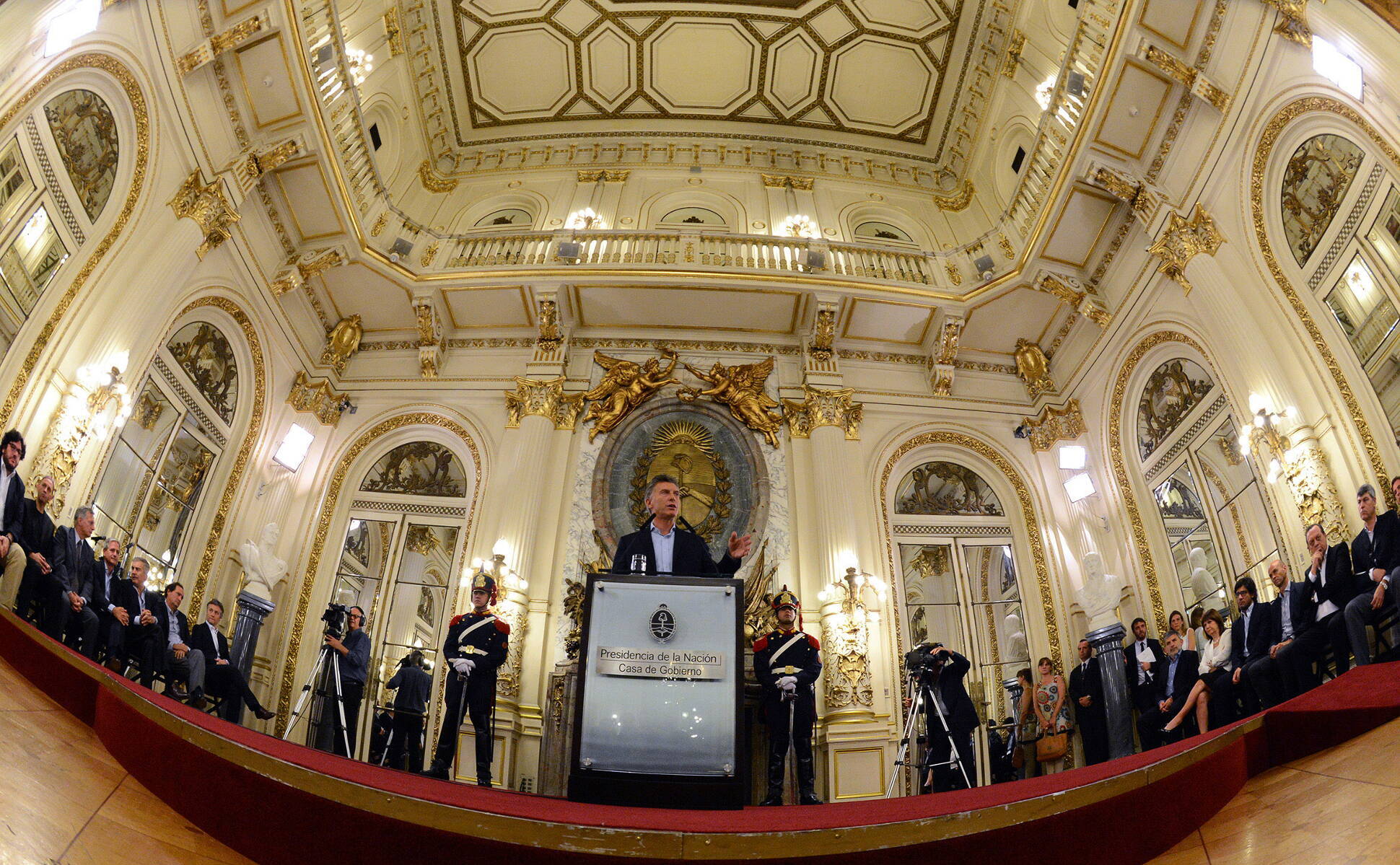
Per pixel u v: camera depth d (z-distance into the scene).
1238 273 9.10
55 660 3.26
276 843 2.21
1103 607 9.58
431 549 11.49
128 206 8.52
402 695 8.33
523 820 2.17
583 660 3.39
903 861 2.17
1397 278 7.39
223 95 9.65
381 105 13.23
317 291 12.06
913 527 11.80
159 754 2.43
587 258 12.59
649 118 15.45
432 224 14.03
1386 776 2.49
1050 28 12.32
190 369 10.09
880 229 14.48
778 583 10.79
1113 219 11.08
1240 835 2.40
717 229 13.92
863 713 9.52
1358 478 7.59
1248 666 6.93
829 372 12.31
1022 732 9.88
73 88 7.70
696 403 12.11
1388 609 5.98
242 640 9.28
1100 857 2.32
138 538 9.26
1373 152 7.49
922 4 13.69
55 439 7.50
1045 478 11.98
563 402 11.98
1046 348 12.82
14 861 1.57
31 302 7.46
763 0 13.84
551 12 13.98
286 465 11.19
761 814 3.03
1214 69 9.08
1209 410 10.04
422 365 12.34
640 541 4.30
